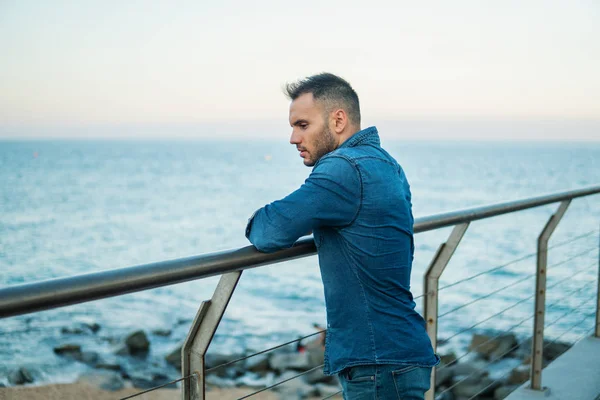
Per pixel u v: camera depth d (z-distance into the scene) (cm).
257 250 155
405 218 167
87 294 119
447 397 944
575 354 353
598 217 4353
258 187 9006
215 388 1094
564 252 2762
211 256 144
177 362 1334
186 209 5978
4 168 14112
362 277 161
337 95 174
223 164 16938
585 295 1548
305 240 174
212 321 149
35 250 3634
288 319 1741
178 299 2056
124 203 6519
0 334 1526
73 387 1108
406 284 168
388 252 162
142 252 3594
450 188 8456
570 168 14512
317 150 177
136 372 1250
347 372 165
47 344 1444
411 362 162
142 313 1845
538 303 301
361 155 165
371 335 161
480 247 3178
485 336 1219
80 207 6100
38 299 111
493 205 236
